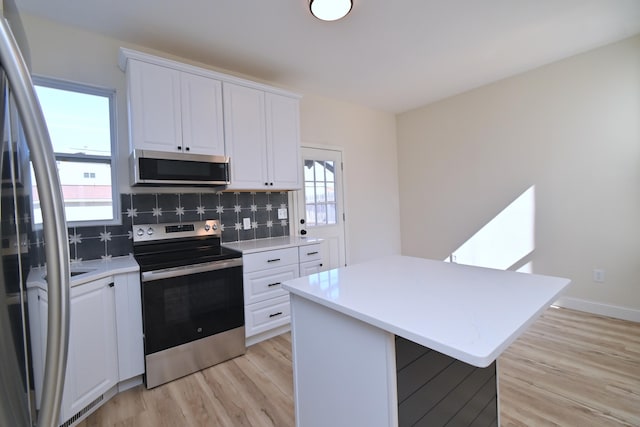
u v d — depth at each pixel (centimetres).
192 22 217
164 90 224
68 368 159
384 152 446
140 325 194
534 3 210
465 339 74
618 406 164
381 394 93
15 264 56
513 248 343
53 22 212
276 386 194
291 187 297
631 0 209
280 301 261
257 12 207
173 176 222
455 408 115
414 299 105
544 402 170
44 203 50
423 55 278
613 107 272
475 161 372
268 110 281
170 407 175
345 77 320
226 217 290
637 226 265
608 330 253
